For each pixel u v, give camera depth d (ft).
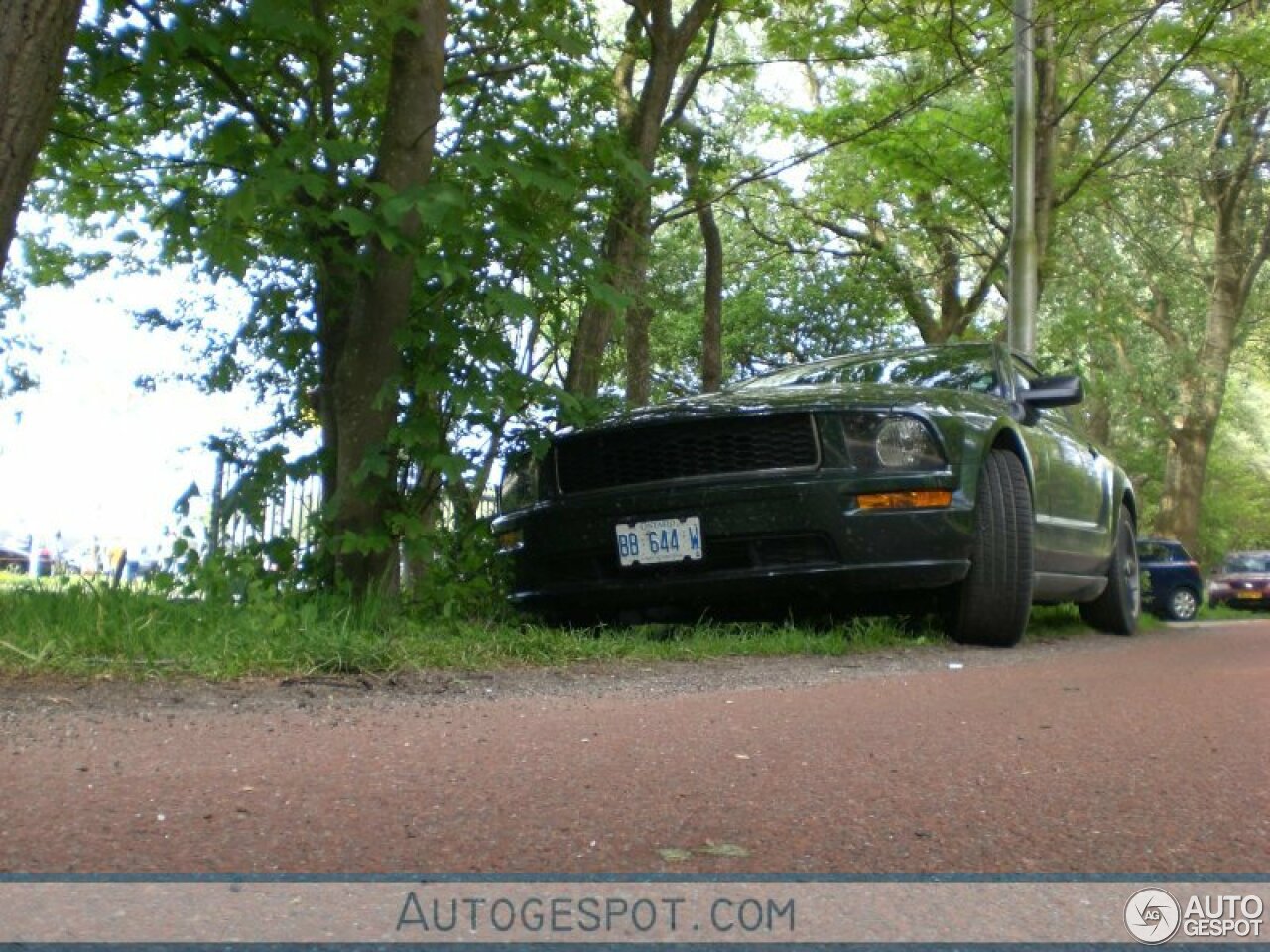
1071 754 8.40
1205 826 6.29
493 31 20.80
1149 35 45.55
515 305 16.53
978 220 63.05
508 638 15.71
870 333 87.76
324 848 5.72
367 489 18.13
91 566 18.48
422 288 18.88
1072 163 58.59
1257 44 44.83
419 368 17.95
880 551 16.29
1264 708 10.89
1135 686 12.73
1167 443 113.50
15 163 13.14
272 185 15.07
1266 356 114.11
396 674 12.98
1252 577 88.69
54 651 12.43
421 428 17.53
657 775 7.53
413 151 17.72
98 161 20.12
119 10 16.52
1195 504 92.12
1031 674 14.14
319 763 7.88
